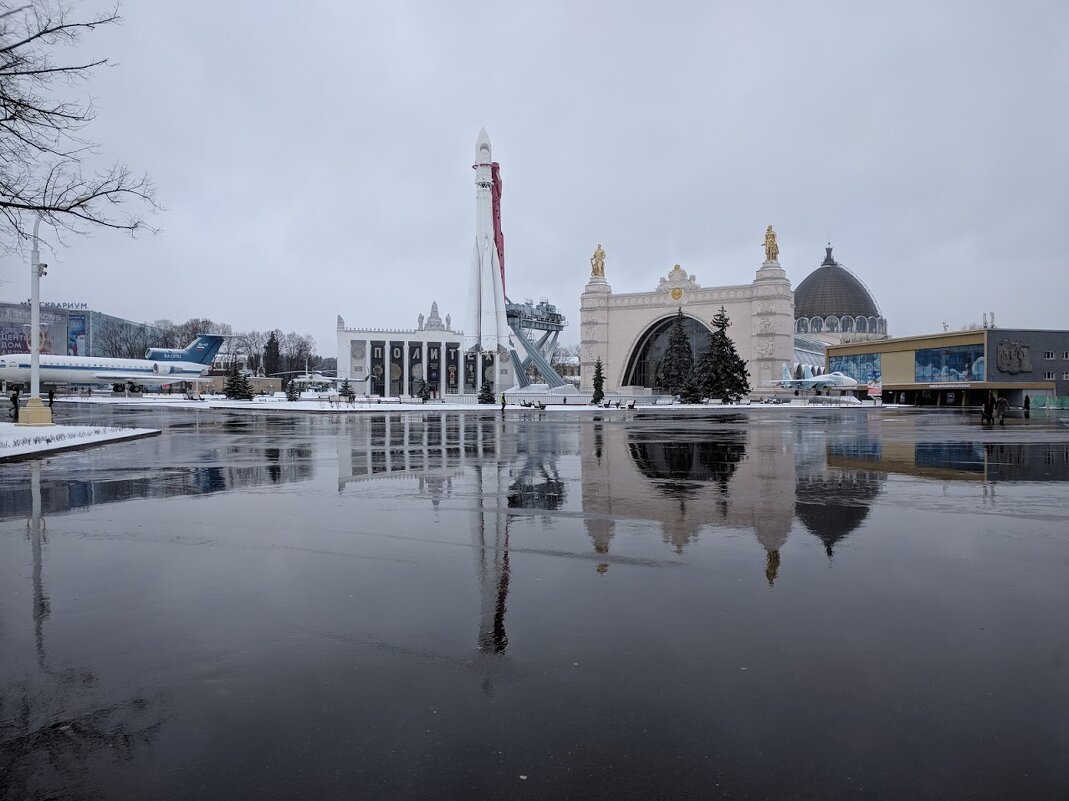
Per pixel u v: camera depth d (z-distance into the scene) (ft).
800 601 21.98
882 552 28.48
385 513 37.47
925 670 16.75
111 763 13.00
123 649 18.29
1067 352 263.29
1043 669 16.79
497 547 29.43
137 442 89.20
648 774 12.51
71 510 38.75
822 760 12.90
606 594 22.74
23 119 50.55
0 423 111.86
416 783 12.27
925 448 79.41
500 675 16.58
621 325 366.02
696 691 15.69
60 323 443.73
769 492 44.80
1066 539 30.94
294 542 30.45
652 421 149.69
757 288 326.24
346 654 17.90
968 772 12.51
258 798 11.87
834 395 335.67
